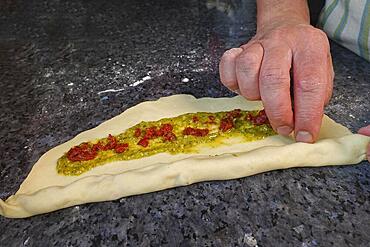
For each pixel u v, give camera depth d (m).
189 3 0.57
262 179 0.32
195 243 0.28
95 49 0.49
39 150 0.36
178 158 0.33
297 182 0.32
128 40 0.50
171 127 0.36
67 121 0.38
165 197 0.31
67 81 0.44
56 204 0.30
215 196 0.31
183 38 0.50
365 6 0.40
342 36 0.44
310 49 0.30
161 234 0.29
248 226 0.29
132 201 0.31
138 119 0.37
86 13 0.56
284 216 0.30
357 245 0.28
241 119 0.36
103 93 0.42
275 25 0.36
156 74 0.44
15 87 0.43
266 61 0.30
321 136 0.34
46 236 0.29
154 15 0.55
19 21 0.55
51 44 0.50
